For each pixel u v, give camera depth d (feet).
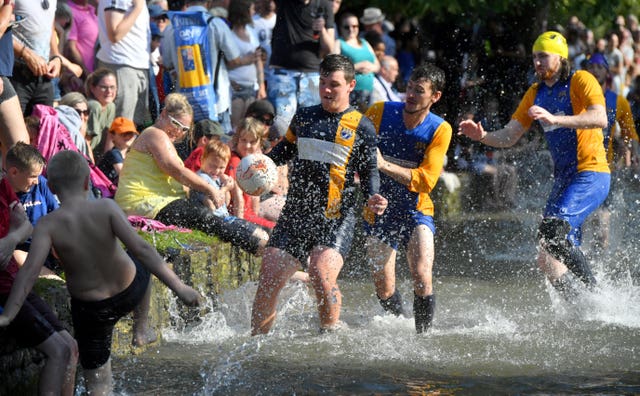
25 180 30.12
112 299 26.08
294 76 61.93
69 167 25.84
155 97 55.47
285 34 61.67
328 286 33.81
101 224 25.73
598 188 39.50
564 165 39.99
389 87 69.87
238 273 41.98
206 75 55.98
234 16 61.05
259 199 48.80
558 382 28.48
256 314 34.14
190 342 33.76
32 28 44.32
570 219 38.81
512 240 60.95
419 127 35.68
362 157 33.63
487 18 88.48
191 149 47.75
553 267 39.24
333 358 31.30
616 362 30.96
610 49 94.48
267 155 36.88
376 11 75.97
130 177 41.09
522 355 31.86
